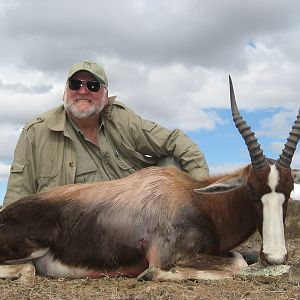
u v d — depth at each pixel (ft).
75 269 6.43
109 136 8.14
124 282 5.92
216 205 6.36
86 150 7.95
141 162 8.39
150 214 6.30
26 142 7.73
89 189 6.73
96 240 6.40
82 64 7.92
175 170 6.85
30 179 7.78
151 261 6.18
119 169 8.14
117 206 6.44
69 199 6.64
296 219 13.16
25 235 6.48
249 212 6.32
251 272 5.77
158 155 8.39
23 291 5.55
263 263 5.74
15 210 6.64
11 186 7.69
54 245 6.51
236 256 6.48
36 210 6.60
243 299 4.97
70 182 7.72
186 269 5.94
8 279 6.23
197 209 6.33
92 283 5.95
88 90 7.86
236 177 6.15
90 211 6.49
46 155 7.72
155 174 6.70
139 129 8.17
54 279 6.28
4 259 6.51
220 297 5.05
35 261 6.62
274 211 5.74
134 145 8.27
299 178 6.05
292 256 7.63
